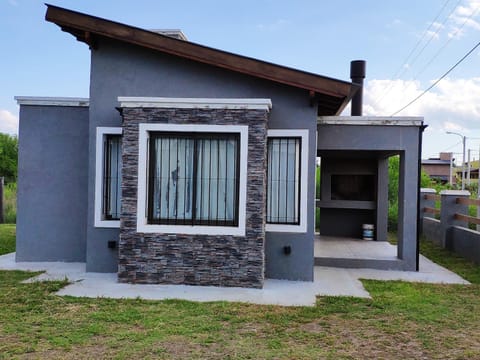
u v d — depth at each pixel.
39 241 8.88
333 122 8.79
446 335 5.11
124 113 7.16
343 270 8.76
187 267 7.08
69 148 8.84
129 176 7.15
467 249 10.23
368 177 12.76
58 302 6.02
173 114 7.12
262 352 4.49
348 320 5.59
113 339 4.73
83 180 8.82
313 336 5.00
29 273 7.82
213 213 7.27
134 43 7.52
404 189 8.85
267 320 5.48
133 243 7.13
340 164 12.62
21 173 8.86
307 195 7.66
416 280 8.00
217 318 5.49
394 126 8.77
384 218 11.89
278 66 7.32
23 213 8.88
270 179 7.89
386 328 5.30
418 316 5.79
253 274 7.01
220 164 7.25
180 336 4.86
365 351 4.61
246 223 7.00
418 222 8.84
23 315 5.46
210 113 7.08
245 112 7.03
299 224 7.70
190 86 7.82
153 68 7.86
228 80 7.76
